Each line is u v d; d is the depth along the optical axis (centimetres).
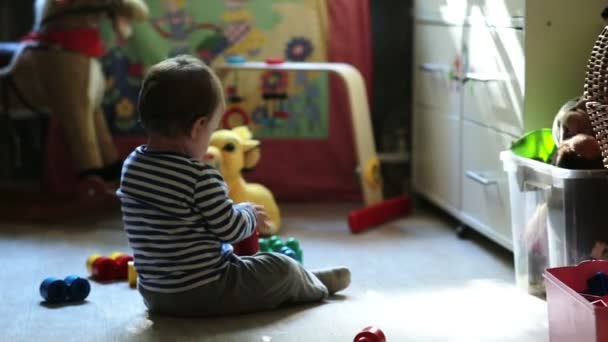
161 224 174
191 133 175
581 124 186
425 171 287
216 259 178
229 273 178
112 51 295
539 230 190
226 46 296
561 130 190
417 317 178
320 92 299
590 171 175
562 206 179
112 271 210
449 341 164
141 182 174
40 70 267
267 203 260
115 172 272
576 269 161
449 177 261
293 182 303
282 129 301
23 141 313
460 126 249
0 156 313
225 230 174
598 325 139
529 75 201
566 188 177
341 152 303
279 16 296
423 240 248
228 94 298
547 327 172
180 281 176
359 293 196
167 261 176
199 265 176
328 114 301
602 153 174
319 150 303
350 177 304
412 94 299
